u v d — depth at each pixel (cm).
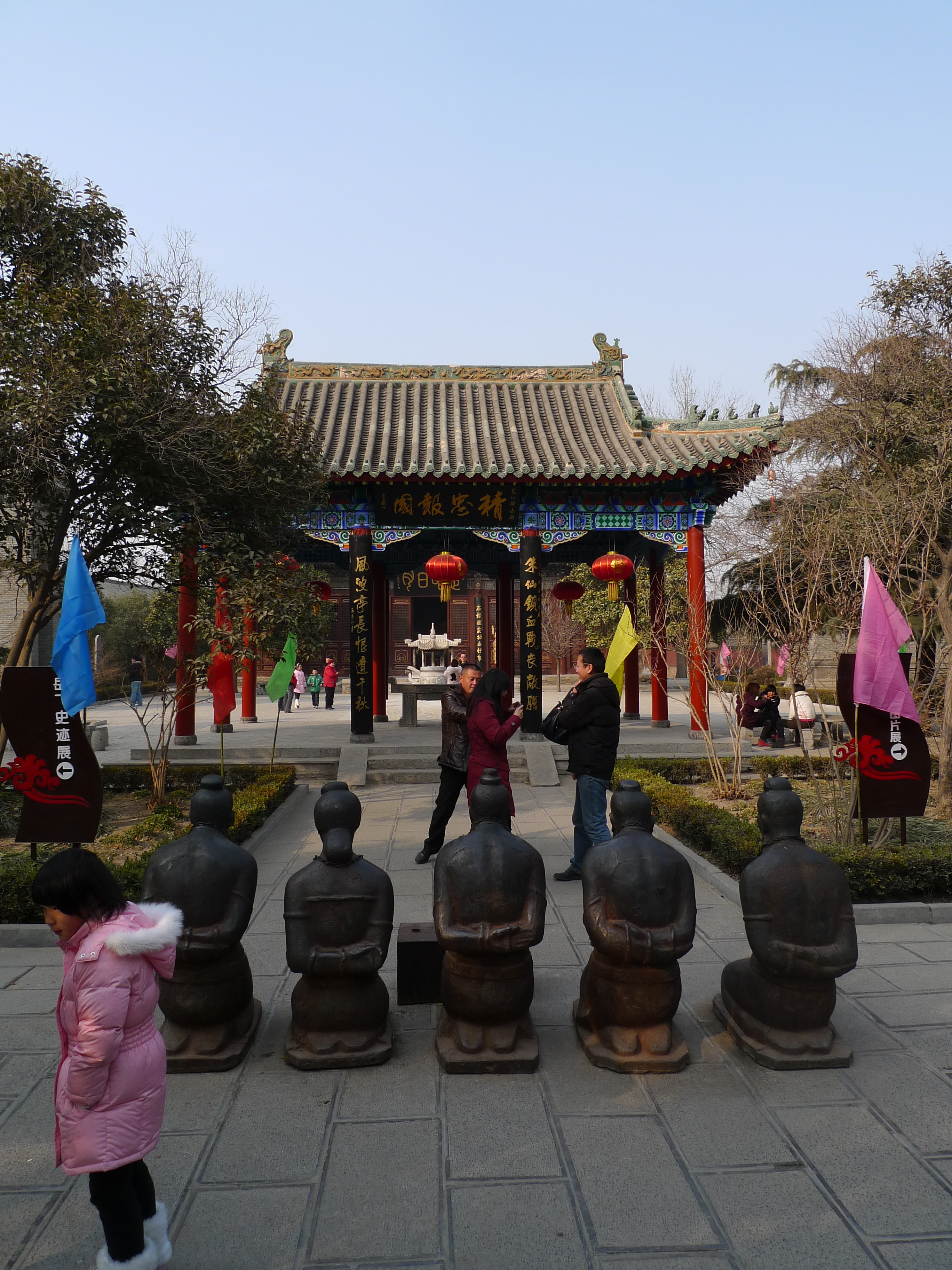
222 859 436
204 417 1011
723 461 1487
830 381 1521
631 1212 321
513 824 1059
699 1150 361
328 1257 298
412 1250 301
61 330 895
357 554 1527
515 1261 296
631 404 1712
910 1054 447
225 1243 305
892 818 834
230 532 1117
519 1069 426
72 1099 264
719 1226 313
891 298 1406
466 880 428
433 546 2133
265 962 595
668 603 2564
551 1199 329
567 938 635
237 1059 435
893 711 743
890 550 1053
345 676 3950
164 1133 374
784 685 2442
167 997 433
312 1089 412
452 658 2192
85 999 264
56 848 901
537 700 1531
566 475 1482
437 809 835
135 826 977
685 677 3881
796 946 427
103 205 1022
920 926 663
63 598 740
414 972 507
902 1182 338
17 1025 490
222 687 1200
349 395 1783
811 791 1195
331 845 431
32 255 991
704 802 992
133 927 275
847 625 991
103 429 922
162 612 2167
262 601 1043
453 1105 397
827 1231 310
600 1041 442
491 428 1683
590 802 757
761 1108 393
